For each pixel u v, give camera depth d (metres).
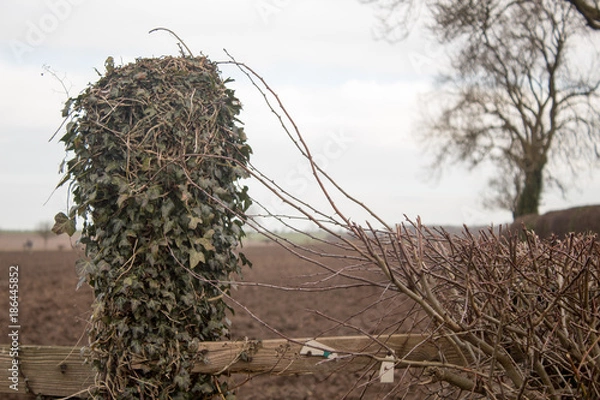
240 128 3.98
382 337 3.81
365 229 3.30
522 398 3.36
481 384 3.51
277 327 11.59
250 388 7.76
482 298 3.71
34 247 52.97
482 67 24.34
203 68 3.92
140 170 3.69
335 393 7.44
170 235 3.67
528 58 24.36
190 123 3.78
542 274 3.67
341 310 13.73
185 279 3.69
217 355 3.68
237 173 3.91
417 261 3.46
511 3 17.98
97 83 3.79
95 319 3.66
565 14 19.31
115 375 3.64
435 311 3.42
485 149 29.22
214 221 3.82
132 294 3.61
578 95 26.38
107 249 3.66
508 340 3.72
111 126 3.73
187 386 3.62
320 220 3.34
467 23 17.27
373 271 3.91
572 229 13.30
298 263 29.25
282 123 3.28
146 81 3.79
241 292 17.31
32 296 17.33
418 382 3.84
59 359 3.93
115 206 3.71
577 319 3.49
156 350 3.61
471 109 28.95
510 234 3.40
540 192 28.86
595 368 3.32
